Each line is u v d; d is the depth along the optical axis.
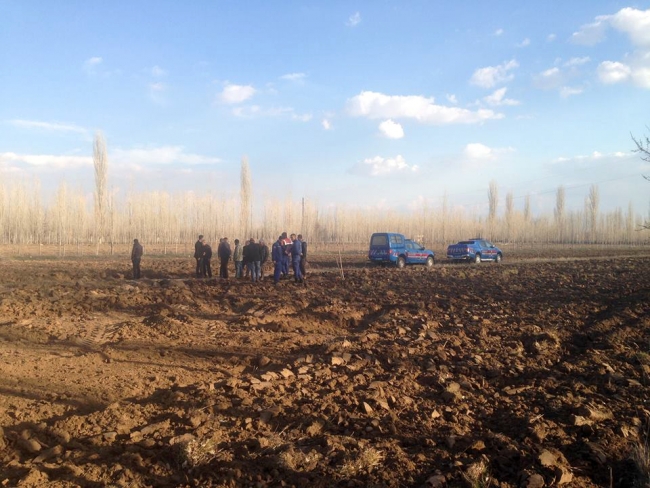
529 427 5.67
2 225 48.78
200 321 11.81
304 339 10.15
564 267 26.59
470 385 7.23
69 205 50.22
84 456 4.78
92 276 21.25
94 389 6.74
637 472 4.78
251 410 6.02
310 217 61.56
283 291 16.66
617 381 7.33
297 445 5.23
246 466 4.69
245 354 8.88
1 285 17.31
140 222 55.69
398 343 9.69
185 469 4.66
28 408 5.98
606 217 78.00
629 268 25.00
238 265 21.45
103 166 37.75
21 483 4.26
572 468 4.84
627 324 11.12
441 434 5.61
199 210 56.41
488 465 4.85
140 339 9.81
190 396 6.52
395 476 4.60
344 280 19.77
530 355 8.95
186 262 30.80
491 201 69.19
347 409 6.22
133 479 4.43
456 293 16.02
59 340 9.66
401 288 17.48
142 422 5.71
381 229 70.12
